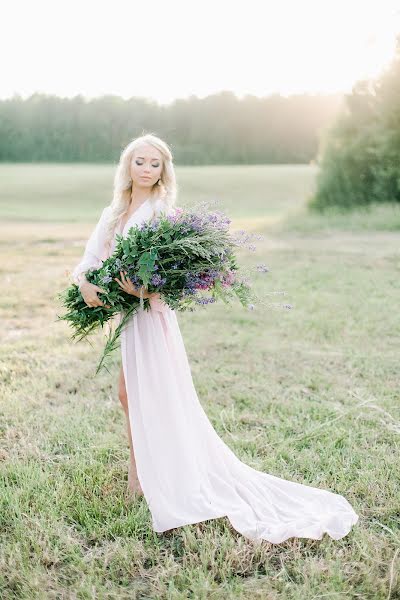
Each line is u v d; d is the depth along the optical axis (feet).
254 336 21.86
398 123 57.57
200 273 9.88
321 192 62.95
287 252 40.14
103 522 10.44
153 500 10.00
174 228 9.82
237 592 8.61
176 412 10.24
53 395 16.21
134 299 10.19
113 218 10.91
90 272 10.31
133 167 10.73
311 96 165.78
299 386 16.99
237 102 167.53
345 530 9.95
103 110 168.55
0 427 14.14
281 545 9.76
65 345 20.66
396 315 24.08
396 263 35.32
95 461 12.18
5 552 9.58
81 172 136.46
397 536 9.89
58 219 71.72
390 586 8.64
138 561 9.31
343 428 13.93
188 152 165.27
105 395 16.37
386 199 58.70
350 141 61.16
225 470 10.92
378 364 18.61
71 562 9.36
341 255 38.55
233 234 10.16
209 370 18.29
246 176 122.42
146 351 10.26
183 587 8.79
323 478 11.76
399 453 12.80
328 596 8.54
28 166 155.84
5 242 47.14
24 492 11.04
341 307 25.57
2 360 18.94
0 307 25.91
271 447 13.19
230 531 10.13
